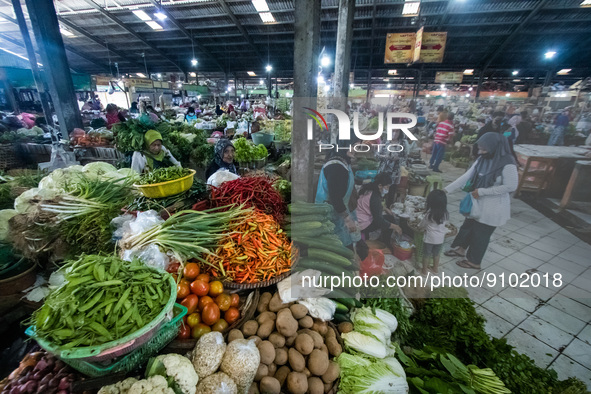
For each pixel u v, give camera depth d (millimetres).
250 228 1896
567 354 2336
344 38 4926
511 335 2473
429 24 15109
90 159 4500
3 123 7473
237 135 6719
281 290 1809
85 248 1869
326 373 1613
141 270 1380
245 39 19312
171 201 2238
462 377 1712
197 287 1635
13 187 2535
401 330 2121
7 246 1983
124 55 23562
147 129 3459
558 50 17391
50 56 5691
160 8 15555
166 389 1226
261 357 1545
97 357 1124
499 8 13250
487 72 23156
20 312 1952
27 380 1347
